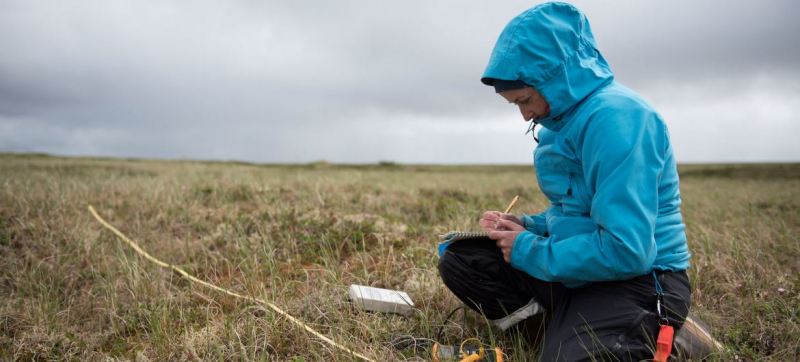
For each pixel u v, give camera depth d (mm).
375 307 3137
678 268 2373
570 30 2268
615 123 2154
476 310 2957
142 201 6051
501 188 9172
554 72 2244
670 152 2324
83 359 2920
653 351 2268
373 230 4727
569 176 2426
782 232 4586
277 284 3695
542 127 2707
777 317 2910
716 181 15875
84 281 4098
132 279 3834
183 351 2795
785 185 12016
